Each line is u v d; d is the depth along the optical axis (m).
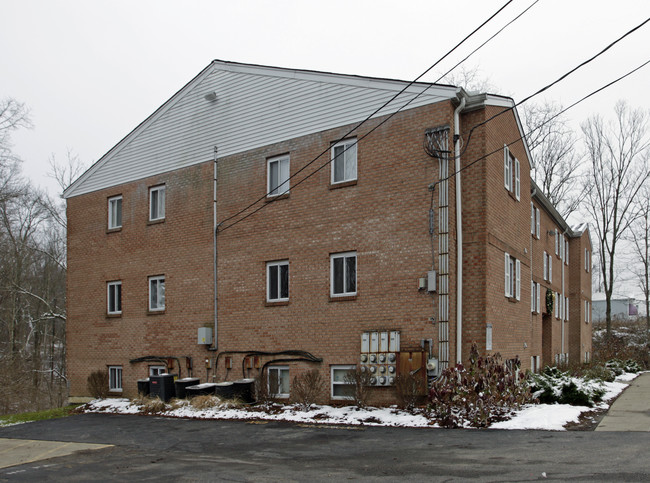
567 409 12.95
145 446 11.38
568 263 35.03
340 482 7.81
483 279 14.20
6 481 8.84
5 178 36.09
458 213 14.20
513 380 13.45
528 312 18.97
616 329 51.91
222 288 17.81
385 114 15.10
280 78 17.39
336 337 15.19
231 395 16.03
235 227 17.77
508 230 16.47
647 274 50.66
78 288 22.12
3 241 36.22
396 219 14.56
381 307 14.52
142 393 18.02
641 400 16.08
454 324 13.87
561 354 29.89
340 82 16.08
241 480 8.18
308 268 15.96
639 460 8.06
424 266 14.00
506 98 15.51
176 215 19.36
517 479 7.39
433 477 7.75
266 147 17.39
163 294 19.61
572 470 7.68
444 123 14.18
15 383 31.42
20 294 36.50
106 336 20.95
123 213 21.00
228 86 18.64
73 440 12.62
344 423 12.84
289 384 16.02
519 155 18.34
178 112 19.84
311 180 16.25
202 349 18.05
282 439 11.36
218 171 18.44
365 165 15.27
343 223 15.45
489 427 11.53
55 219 39.53
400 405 13.45
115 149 21.55
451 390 12.13
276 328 16.42
